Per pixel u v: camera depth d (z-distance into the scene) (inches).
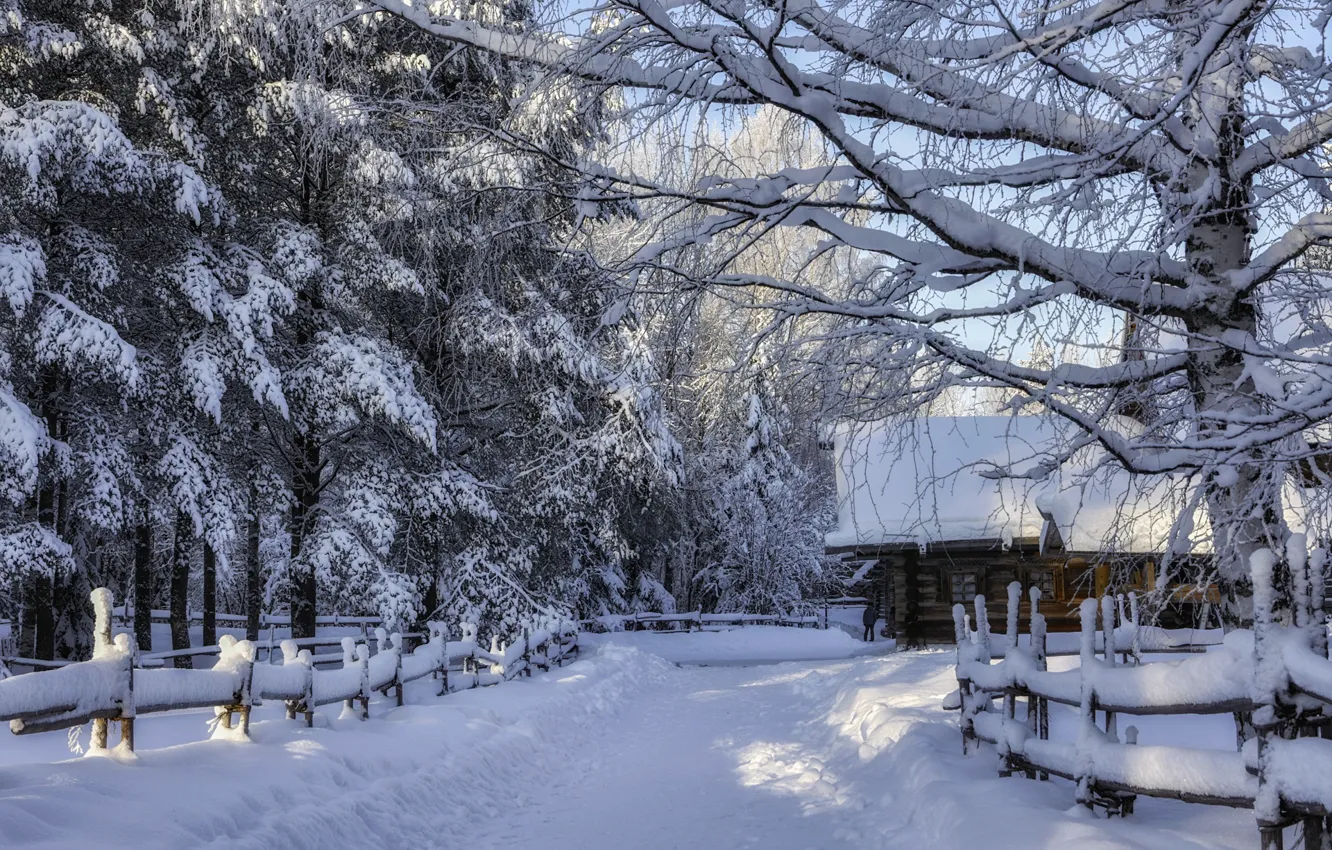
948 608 1115.3
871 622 1453.0
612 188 267.6
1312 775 168.4
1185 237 229.9
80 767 257.9
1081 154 225.1
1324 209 243.4
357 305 877.2
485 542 975.6
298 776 304.2
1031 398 247.3
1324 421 213.3
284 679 359.9
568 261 283.4
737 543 1589.6
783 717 601.3
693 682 926.4
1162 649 379.9
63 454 744.3
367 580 848.9
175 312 816.9
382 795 330.0
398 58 597.0
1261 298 266.5
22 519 762.2
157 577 1411.2
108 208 796.0
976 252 247.9
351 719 421.4
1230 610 257.0
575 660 1015.0
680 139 255.6
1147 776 215.0
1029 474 240.4
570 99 261.1
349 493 867.4
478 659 663.8
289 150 845.8
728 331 296.2
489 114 283.6
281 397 774.5
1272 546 232.5
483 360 876.0
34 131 679.1
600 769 466.6
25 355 761.0
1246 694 187.0
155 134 833.5
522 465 1001.5
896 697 480.4
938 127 237.0
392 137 369.1
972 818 245.9
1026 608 1087.0
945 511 978.7
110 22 752.3
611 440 971.9
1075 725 381.1
